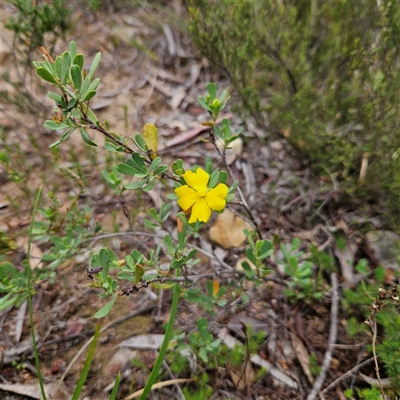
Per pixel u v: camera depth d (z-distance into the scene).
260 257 0.21
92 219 0.30
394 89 0.25
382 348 0.22
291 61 0.29
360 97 0.27
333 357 0.24
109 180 0.24
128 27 0.44
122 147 0.18
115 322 0.26
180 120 0.37
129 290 0.18
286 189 0.32
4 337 0.25
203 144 0.35
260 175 0.33
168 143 0.35
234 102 0.36
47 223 0.24
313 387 0.23
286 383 0.23
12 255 0.28
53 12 0.33
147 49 0.42
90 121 0.17
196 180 0.18
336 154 0.28
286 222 0.30
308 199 0.31
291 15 0.28
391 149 0.25
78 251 0.24
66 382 0.23
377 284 0.25
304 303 0.26
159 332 0.25
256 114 0.31
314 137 0.29
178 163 0.18
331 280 0.26
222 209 0.18
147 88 0.39
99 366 0.24
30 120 0.35
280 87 0.31
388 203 0.26
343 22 0.27
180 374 0.23
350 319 0.24
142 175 0.18
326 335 0.25
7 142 0.34
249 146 0.35
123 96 0.38
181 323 0.25
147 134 0.18
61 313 0.26
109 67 0.40
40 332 0.25
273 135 0.32
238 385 0.23
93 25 0.43
